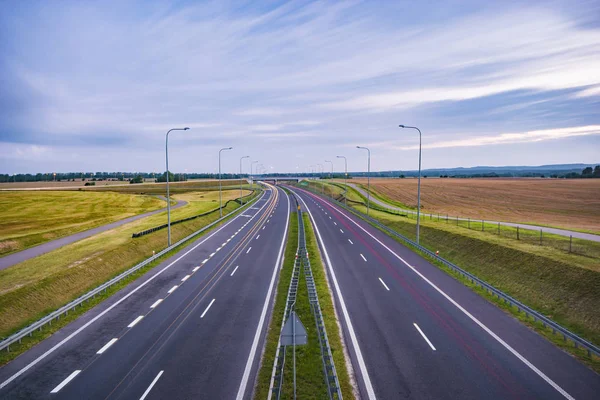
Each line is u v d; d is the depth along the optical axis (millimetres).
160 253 34469
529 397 12836
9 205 83562
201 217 58781
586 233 37594
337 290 24547
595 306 19281
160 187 156000
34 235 42750
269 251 37125
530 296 23016
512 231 39500
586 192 110188
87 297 22250
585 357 15539
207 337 17734
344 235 46094
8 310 20047
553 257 26344
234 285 25922
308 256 33625
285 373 14414
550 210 73125
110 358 15727
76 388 13523
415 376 14234
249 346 16812
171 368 14930
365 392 13242
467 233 39281
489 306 21469
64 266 28516
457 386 13531
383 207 81750
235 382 13945
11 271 27625
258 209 78875
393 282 26266
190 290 24875
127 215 65875
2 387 13578
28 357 15789
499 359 15430
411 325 18875
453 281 26469
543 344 16734
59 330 18531
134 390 13414
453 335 17703
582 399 12680
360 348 16500
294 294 22875
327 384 12898
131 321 19672
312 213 70750
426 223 49719
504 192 113625
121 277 26531
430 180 187750
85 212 73875
